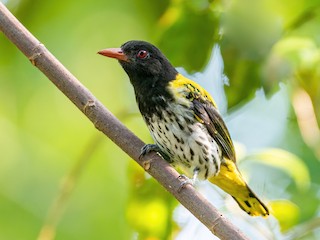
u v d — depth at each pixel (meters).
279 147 13.72
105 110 8.30
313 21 10.86
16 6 11.79
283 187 12.37
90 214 11.40
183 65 10.80
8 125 11.75
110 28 12.00
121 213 11.49
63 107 11.93
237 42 10.26
